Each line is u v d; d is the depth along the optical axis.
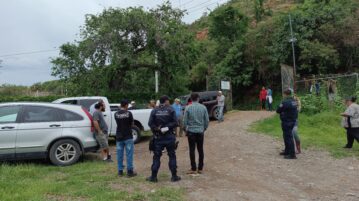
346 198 7.60
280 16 37.75
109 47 25.05
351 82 21.33
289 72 26.59
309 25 33.75
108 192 7.48
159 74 28.92
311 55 31.78
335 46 33.25
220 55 41.22
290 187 8.34
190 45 26.55
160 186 8.10
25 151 10.30
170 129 8.52
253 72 37.72
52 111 10.73
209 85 30.62
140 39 26.17
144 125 15.46
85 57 25.00
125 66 26.02
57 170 9.86
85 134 10.86
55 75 26.05
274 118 19.53
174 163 8.57
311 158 11.31
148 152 12.91
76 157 10.68
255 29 38.84
